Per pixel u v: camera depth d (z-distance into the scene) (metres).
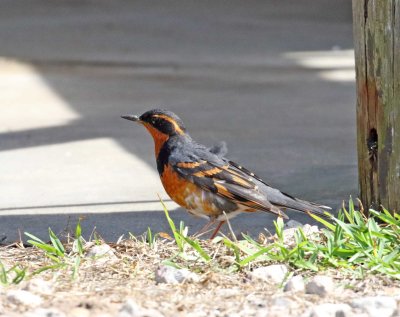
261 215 11.74
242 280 8.54
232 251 9.31
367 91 10.59
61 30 31.33
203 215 10.15
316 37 30.55
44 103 20.78
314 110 19.89
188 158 9.98
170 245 9.72
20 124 18.55
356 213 9.73
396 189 10.39
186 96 21.72
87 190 13.28
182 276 8.52
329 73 24.59
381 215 9.76
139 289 8.25
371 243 9.06
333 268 8.78
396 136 10.30
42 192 13.22
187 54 27.45
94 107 20.34
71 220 11.59
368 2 10.41
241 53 27.66
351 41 29.70
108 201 12.58
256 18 34.75
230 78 24.06
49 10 35.97
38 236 10.87
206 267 8.86
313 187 13.28
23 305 7.70
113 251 9.51
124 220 11.55
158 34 30.89
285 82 23.50
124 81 23.64
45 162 15.25
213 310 7.66
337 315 7.37
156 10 36.38
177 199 10.17
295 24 33.44
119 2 38.09
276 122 18.61
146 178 13.98
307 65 25.69
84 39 29.66
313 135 17.27
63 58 26.48
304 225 10.94
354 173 14.09
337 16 35.34
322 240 9.70
